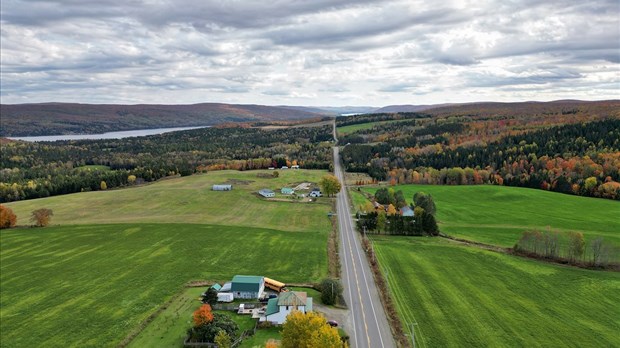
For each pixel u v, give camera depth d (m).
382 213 125.50
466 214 146.88
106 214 151.38
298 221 137.12
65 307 76.12
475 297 77.38
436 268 92.12
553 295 78.19
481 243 112.38
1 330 68.25
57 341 64.44
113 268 95.38
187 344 61.53
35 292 83.00
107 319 71.12
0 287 86.06
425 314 70.62
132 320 70.50
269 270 92.19
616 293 78.81
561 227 126.25
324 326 55.53
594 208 147.62
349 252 105.00
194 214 148.75
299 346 55.53
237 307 73.75
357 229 126.50
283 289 80.62
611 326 66.81
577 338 63.28
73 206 164.75
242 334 64.12
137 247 110.50
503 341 62.28
